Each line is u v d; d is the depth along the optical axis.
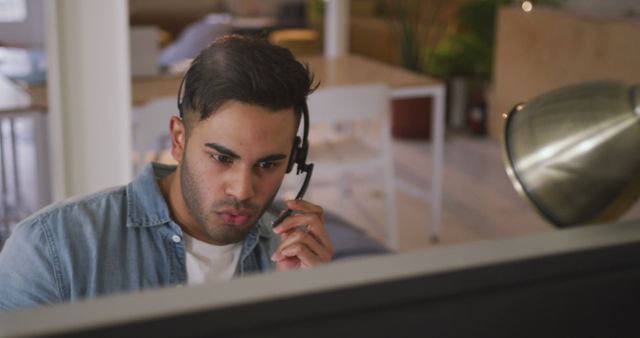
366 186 5.05
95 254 1.12
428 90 4.03
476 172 5.38
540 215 0.71
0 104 2.89
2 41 3.01
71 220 1.13
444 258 0.46
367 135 6.15
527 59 5.77
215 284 0.42
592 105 0.67
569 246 0.47
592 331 0.49
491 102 6.23
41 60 3.06
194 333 0.40
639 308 0.49
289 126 1.02
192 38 5.88
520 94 5.86
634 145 0.65
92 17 2.41
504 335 0.47
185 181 1.06
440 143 4.16
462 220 4.52
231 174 1.02
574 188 0.67
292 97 1.01
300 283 0.42
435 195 4.23
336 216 2.91
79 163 2.48
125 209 1.16
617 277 0.48
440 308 0.45
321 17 8.11
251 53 1.00
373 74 4.15
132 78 3.64
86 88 2.45
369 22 7.89
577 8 5.97
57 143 2.46
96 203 1.16
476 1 6.71
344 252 2.60
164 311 0.39
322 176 5.16
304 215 1.15
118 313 0.39
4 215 3.10
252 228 1.19
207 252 1.18
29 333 0.37
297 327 0.42
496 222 4.50
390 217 3.92
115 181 2.53
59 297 1.11
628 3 5.57
